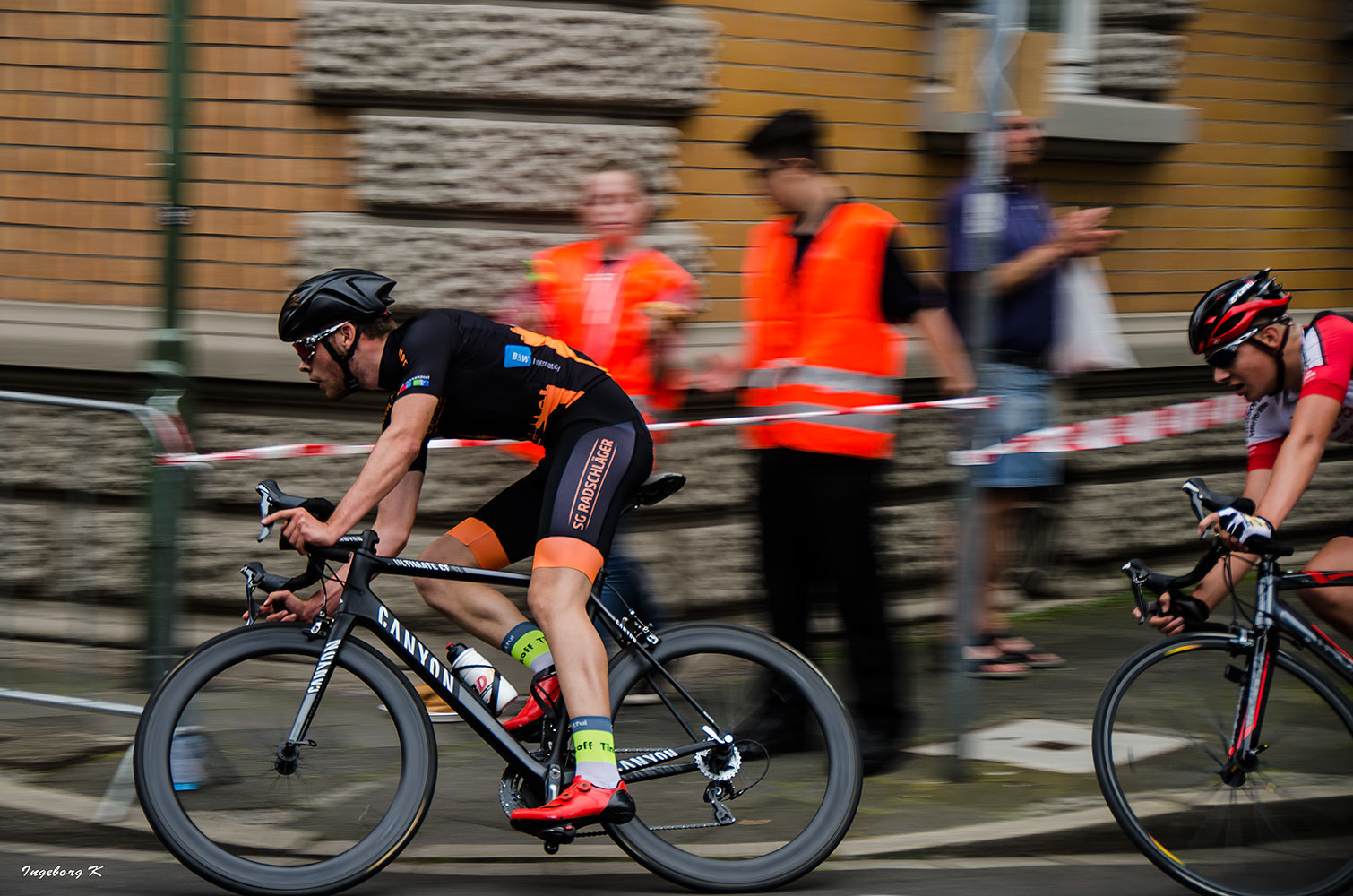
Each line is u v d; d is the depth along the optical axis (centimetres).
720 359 1067
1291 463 747
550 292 991
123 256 1150
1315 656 738
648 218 1098
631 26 1108
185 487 895
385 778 712
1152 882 739
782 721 740
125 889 699
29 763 874
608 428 738
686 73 1134
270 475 1136
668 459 1167
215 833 696
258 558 1143
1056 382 1220
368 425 1127
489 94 1092
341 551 714
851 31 1246
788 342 912
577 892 717
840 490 882
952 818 812
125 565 1158
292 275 1113
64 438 1159
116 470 1155
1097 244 1047
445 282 1096
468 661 752
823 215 903
